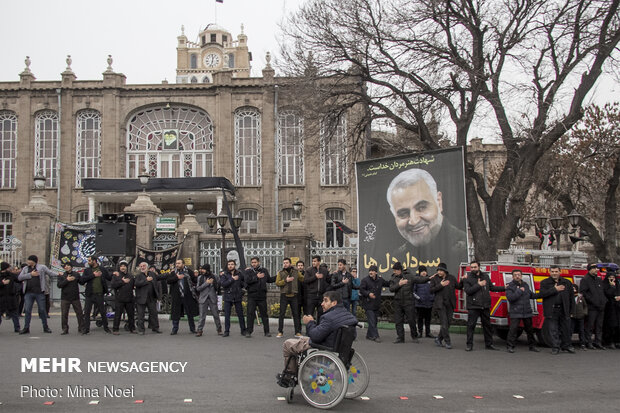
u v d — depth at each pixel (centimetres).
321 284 1388
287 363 743
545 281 1234
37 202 2103
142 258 1905
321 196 3819
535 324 1284
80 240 2070
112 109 3834
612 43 1672
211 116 3884
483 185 1927
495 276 1284
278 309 1817
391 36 1922
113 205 3719
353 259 2095
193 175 3900
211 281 1413
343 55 2005
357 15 1956
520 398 769
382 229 1700
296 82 2106
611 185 1959
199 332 1389
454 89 1889
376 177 1731
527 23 1800
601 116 2347
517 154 1836
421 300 1418
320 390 706
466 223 1562
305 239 2042
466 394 791
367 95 2041
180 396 755
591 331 1291
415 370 975
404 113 2125
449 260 1577
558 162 2253
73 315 1867
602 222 2594
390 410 699
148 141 3938
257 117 3906
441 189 1611
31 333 1410
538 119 1759
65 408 691
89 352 1105
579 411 706
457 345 1309
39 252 2066
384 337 1440
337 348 724
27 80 3847
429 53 1886
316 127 2259
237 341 1297
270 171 3812
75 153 3825
